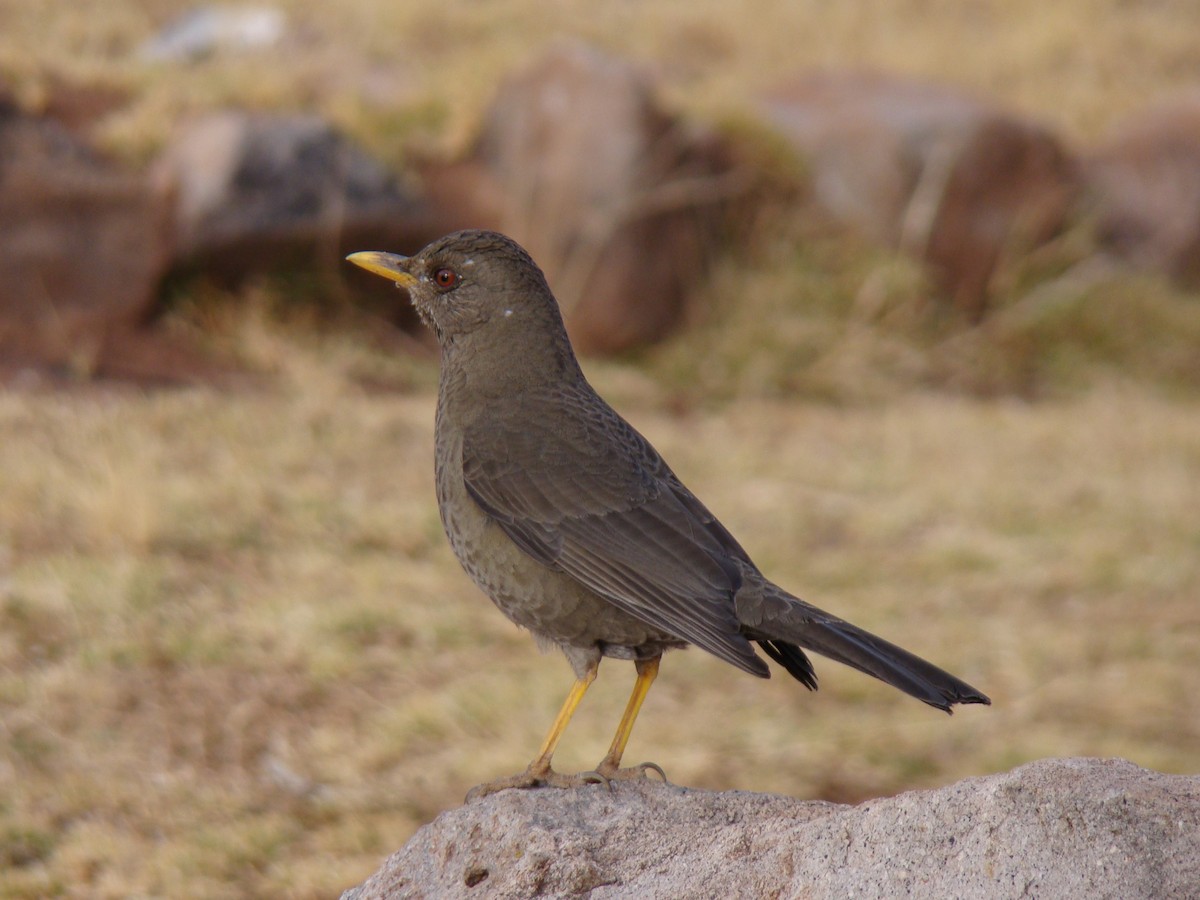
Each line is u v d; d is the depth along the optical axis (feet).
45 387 50.34
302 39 77.41
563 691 35.68
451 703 34.53
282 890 28.17
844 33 93.61
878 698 37.29
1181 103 74.79
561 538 20.39
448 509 21.61
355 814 30.71
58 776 31.55
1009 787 14.14
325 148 57.67
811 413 58.23
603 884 16.62
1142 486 50.75
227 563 40.45
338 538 42.52
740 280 63.10
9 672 34.76
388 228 57.72
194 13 78.89
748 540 45.29
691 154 63.67
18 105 56.75
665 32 90.38
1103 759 14.99
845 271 64.18
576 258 60.29
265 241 55.83
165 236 54.90
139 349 53.98
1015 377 63.93
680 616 19.40
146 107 60.23
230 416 49.14
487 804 18.07
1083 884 13.48
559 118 61.77
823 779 32.89
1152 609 42.16
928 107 67.21
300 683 35.47
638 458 21.47
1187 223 71.87
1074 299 66.28
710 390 59.72
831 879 14.80
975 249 66.03
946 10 100.22
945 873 14.10
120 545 40.42
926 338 64.08
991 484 50.24
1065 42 94.84
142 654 35.73
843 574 43.55
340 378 54.08
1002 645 39.40
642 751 33.04
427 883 17.85
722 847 16.21
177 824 30.17
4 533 40.42
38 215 53.52
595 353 60.54
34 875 28.37
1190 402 63.26
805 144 66.59
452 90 65.92
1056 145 68.59
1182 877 13.37
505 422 21.38
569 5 92.32
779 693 37.24
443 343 22.65
